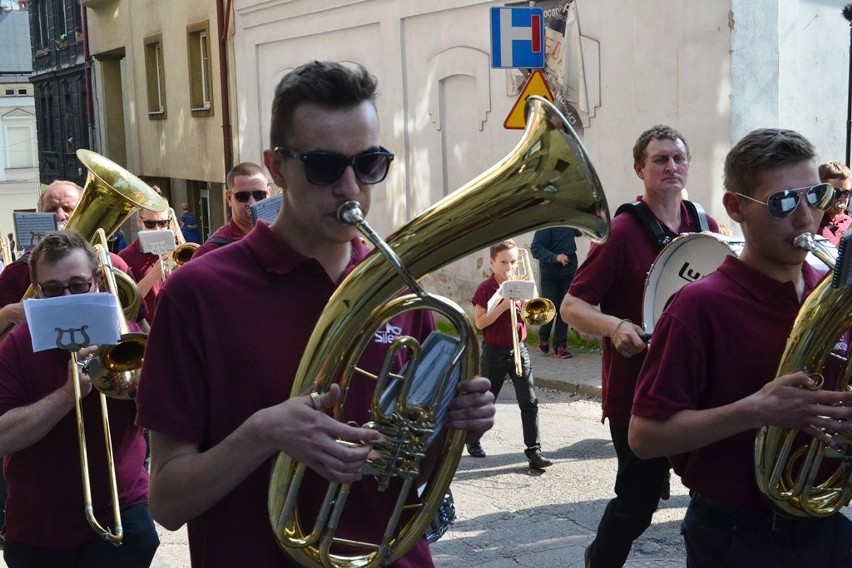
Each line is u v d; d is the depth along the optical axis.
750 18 9.66
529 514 6.22
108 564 3.67
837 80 10.27
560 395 9.88
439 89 13.67
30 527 3.64
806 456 2.80
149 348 2.33
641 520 4.27
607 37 10.94
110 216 5.67
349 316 2.14
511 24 9.26
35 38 36.44
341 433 2.11
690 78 10.05
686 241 4.35
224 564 2.36
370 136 2.24
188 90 21.89
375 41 15.02
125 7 25.48
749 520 2.95
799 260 2.89
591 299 4.75
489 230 2.15
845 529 3.02
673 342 2.92
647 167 4.87
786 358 2.74
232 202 6.08
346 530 2.39
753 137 2.89
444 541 5.77
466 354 2.28
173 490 2.22
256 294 2.34
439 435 2.41
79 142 32.12
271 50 18.14
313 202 2.24
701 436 2.80
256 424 2.11
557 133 2.12
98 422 3.66
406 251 2.13
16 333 3.65
